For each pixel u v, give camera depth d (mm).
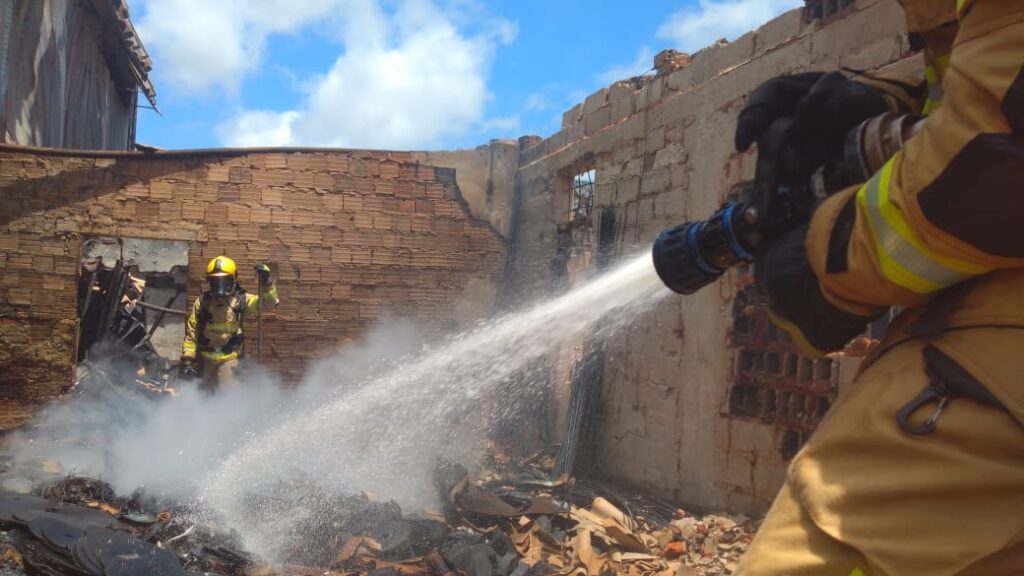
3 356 10781
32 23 11781
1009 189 974
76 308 11031
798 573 1149
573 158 10516
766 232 1347
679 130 7840
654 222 8242
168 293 16922
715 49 7375
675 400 7555
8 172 10867
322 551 5836
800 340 1329
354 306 12320
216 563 5484
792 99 1390
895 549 1076
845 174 1248
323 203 12219
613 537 6227
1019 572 1039
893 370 1202
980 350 1091
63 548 5148
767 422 6336
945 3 1238
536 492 7957
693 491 7234
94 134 17094
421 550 5961
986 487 1051
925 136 1066
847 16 5633
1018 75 965
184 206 11570
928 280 1099
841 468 1186
